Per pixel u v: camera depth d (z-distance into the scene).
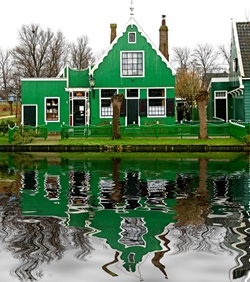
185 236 7.93
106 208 10.30
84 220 9.12
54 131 34.09
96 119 33.72
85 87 33.97
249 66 31.56
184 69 61.69
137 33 33.59
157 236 7.94
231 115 38.53
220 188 12.95
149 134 29.47
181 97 52.75
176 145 25.08
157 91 33.72
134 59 33.69
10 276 6.19
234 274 6.20
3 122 36.97
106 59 33.72
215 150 24.89
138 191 12.52
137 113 33.66
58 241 7.68
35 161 20.77
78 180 14.69
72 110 33.97
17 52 63.91
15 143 26.80
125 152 25.05
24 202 11.04
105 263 6.63
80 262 6.68
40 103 34.06
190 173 16.22
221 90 38.75
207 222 8.93
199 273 6.23
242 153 24.12
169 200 11.22
